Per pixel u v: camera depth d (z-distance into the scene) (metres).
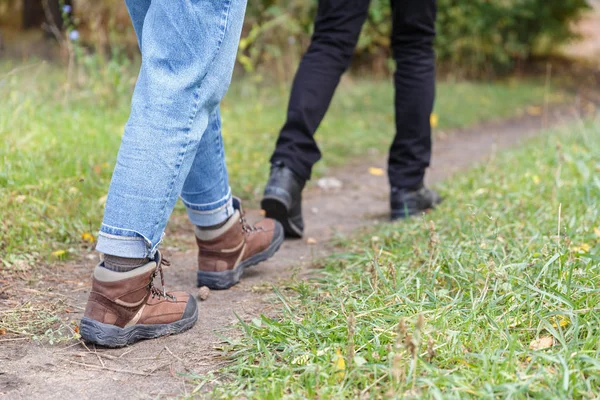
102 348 1.77
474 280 1.97
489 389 1.36
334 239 2.90
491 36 11.09
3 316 1.95
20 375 1.60
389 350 1.56
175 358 1.72
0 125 3.42
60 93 4.90
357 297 1.99
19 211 2.68
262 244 2.37
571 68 12.51
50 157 3.30
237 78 7.14
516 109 8.85
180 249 2.79
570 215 2.67
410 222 2.90
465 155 5.59
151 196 1.67
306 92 2.80
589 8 12.29
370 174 4.76
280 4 7.47
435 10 3.04
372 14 8.47
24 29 10.12
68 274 2.38
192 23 1.65
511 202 3.01
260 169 4.17
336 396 1.40
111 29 5.93
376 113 7.06
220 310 2.06
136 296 1.76
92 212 2.88
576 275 1.91
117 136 4.04
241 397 1.47
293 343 1.68
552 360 1.46
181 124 1.68
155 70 1.66
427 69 3.07
